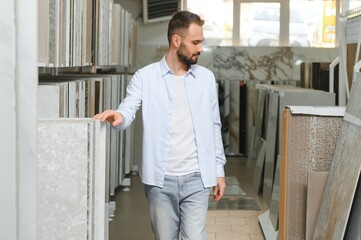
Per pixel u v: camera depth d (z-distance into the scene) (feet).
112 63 17.69
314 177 10.57
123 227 16.40
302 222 10.82
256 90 28.12
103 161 6.40
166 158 8.72
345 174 9.48
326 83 23.09
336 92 18.52
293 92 18.25
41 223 6.08
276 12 30.66
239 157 30.37
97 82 13.29
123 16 20.30
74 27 10.41
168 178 8.71
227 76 30.40
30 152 3.82
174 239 9.07
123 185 21.57
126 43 21.30
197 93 8.82
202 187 8.78
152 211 8.98
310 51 30.14
